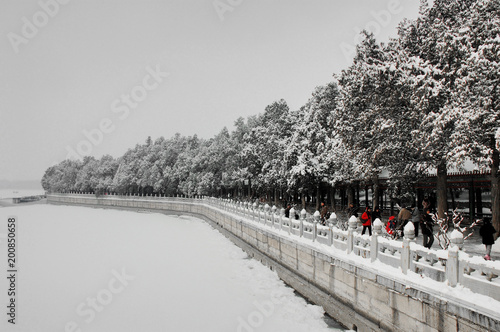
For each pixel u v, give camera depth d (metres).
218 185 61.16
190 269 22.55
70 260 26.48
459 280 7.54
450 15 18.02
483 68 13.88
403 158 20.47
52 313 15.90
